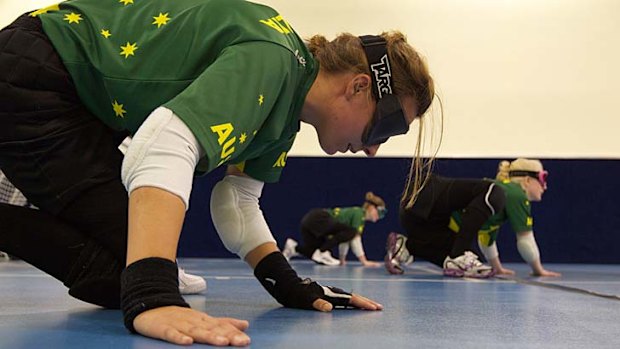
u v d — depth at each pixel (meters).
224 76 0.99
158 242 0.89
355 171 6.24
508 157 6.23
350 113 1.25
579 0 6.36
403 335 0.99
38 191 1.19
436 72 6.39
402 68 1.25
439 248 3.73
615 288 2.46
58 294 1.66
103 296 1.22
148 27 1.19
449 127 6.32
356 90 1.23
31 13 1.27
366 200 5.91
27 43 1.17
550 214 6.14
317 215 5.45
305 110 1.26
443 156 6.23
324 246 5.41
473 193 3.56
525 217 3.74
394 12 6.43
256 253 1.45
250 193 1.49
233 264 4.76
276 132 1.15
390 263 3.70
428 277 3.24
